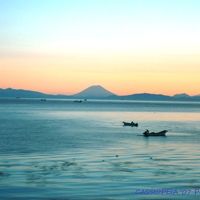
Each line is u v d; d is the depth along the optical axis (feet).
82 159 118.73
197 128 261.85
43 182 87.25
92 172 98.32
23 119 314.76
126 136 198.80
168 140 182.50
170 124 301.84
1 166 105.29
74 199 75.05
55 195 77.46
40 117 349.61
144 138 190.39
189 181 89.45
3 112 436.76
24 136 183.32
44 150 137.18
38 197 76.18
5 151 133.69
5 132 201.77
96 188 82.69
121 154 131.13
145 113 495.82
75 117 368.27
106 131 224.33
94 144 158.61
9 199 74.84
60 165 107.76
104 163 111.86
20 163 110.22
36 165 107.34
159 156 127.75
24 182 87.35
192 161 117.50
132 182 88.07
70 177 92.48
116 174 96.27
